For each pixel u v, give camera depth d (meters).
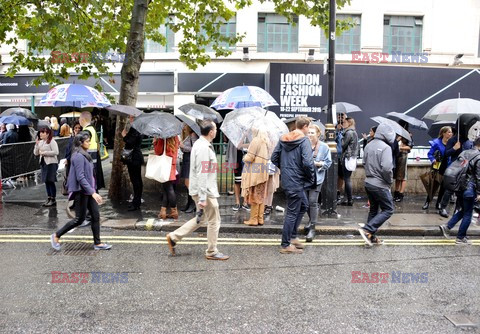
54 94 8.27
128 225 7.35
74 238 6.72
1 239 6.62
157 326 3.96
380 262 5.91
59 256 5.89
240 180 8.62
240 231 7.36
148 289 4.82
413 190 10.95
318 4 11.27
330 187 8.25
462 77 13.35
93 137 8.36
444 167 8.88
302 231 7.38
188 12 12.82
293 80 12.81
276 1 11.91
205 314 4.23
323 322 4.10
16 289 4.76
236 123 7.42
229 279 5.16
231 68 19.62
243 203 8.84
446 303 4.58
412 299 4.68
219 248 6.45
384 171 6.50
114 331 3.85
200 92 19.69
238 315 4.21
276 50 19.62
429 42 19.28
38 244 6.41
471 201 6.80
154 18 12.51
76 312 4.23
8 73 11.55
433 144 9.12
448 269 5.66
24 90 20.28
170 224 7.36
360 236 7.32
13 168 11.06
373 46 19.12
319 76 12.80
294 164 6.17
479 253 6.41
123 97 9.13
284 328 3.96
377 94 13.14
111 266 5.54
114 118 21.56
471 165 6.70
